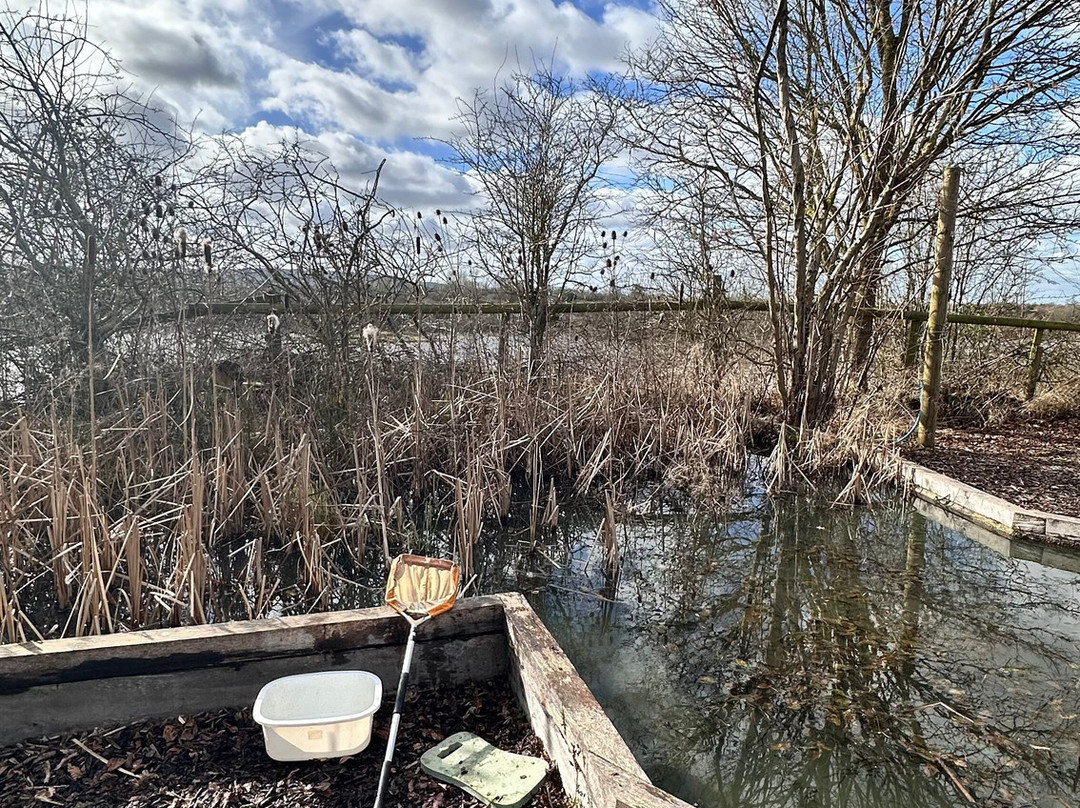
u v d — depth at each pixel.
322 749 2.14
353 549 4.37
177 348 5.32
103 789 2.03
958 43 6.29
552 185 7.29
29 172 5.12
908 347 8.22
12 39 4.85
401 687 2.25
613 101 7.13
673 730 2.63
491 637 2.67
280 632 2.44
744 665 3.10
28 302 5.26
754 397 7.73
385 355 5.72
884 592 3.92
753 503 5.52
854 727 2.64
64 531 3.50
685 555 4.52
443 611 2.56
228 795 2.01
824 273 6.59
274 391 5.20
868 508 5.39
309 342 5.60
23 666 2.20
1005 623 3.51
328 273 5.37
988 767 2.41
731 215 6.70
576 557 4.47
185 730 2.30
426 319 6.80
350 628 2.51
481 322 6.57
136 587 3.22
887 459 5.89
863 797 2.28
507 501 5.10
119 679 2.30
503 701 2.54
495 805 1.93
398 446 5.30
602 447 5.71
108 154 5.44
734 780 2.36
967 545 4.66
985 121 6.70
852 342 7.63
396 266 5.54
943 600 3.79
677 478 5.86
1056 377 8.52
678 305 7.48
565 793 2.02
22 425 4.22
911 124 6.09
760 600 3.81
